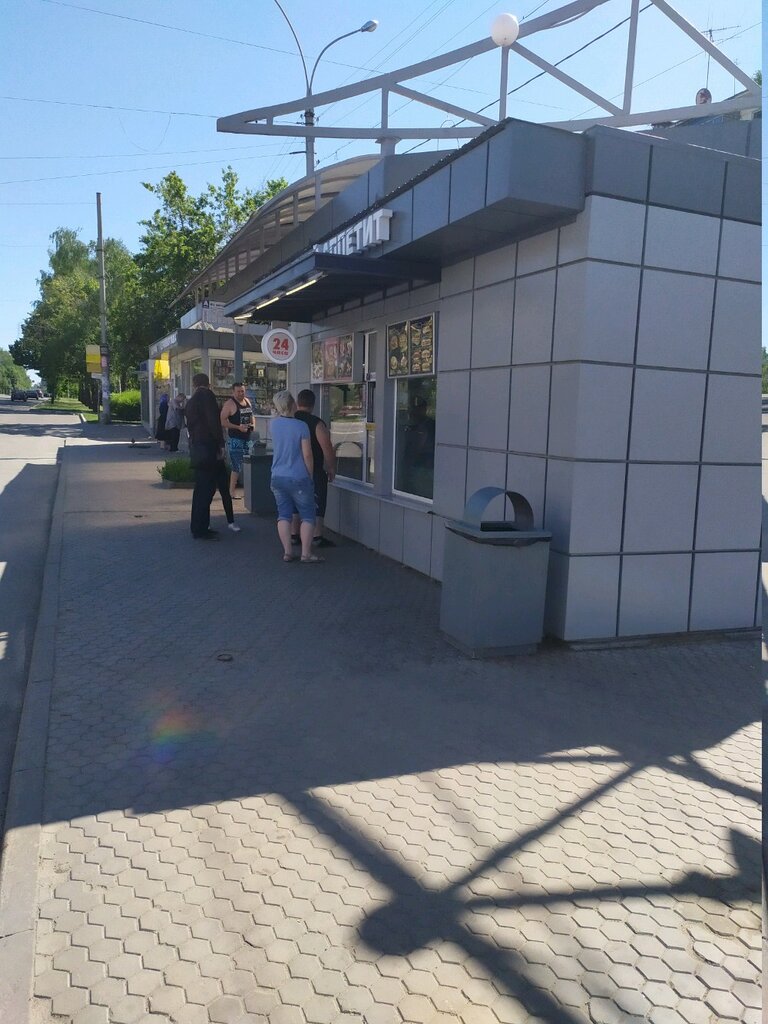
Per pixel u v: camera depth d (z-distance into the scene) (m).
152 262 35.28
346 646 5.45
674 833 3.22
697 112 9.09
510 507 6.00
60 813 3.27
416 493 7.96
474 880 2.88
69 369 60.47
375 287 8.08
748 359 5.68
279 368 20.44
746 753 3.97
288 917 2.65
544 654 5.35
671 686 4.86
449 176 5.54
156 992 2.32
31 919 2.61
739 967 2.47
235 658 5.16
